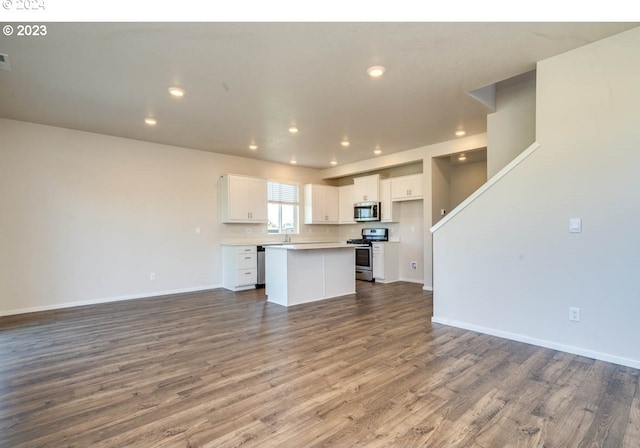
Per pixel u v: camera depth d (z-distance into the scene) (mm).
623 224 2617
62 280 4688
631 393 2174
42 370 2617
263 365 2686
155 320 4027
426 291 5770
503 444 1687
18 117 4234
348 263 5582
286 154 6461
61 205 4691
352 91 3494
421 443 1699
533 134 3777
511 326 3240
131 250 5293
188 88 3369
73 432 1814
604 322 2707
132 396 2205
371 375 2484
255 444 1702
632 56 2561
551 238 2977
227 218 6137
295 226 7664
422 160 5996
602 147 2699
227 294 5641
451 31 2463
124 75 3066
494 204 3342
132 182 5316
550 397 2141
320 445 1689
